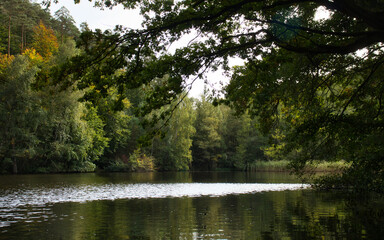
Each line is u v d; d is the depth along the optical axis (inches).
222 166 2896.2
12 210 480.1
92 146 1812.3
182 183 1038.4
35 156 1581.0
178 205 536.4
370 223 374.0
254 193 721.0
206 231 344.5
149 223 387.9
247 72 430.0
